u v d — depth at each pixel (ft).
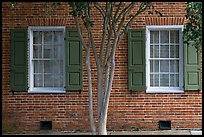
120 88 40.04
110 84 31.45
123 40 40.04
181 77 40.22
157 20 39.96
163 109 39.99
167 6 39.93
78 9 30.81
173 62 40.60
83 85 40.14
